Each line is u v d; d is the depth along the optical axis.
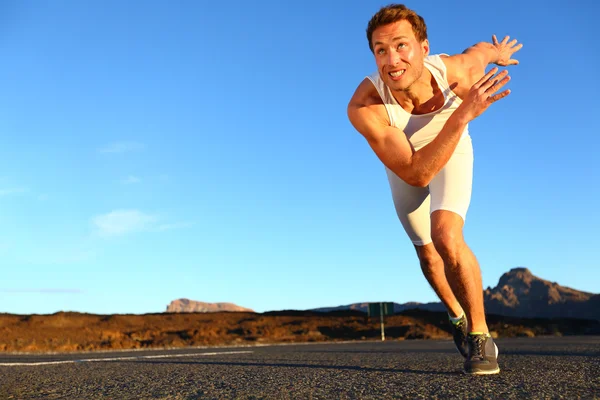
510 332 32.28
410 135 3.35
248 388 3.08
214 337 29.48
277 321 35.59
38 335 27.41
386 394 2.65
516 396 2.48
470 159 3.40
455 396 2.53
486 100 2.96
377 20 3.09
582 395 2.47
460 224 3.27
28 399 3.03
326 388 2.95
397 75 3.10
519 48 3.74
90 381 3.86
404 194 3.63
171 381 3.65
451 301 3.78
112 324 32.38
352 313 39.09
